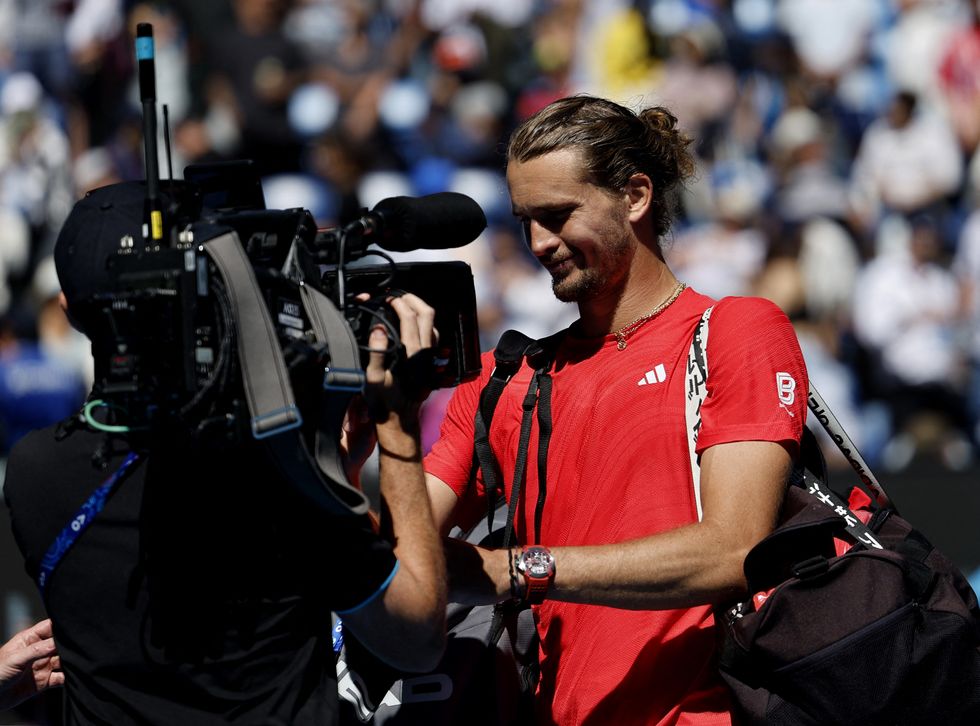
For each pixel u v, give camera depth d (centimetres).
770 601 824
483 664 936
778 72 2831
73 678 752
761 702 832
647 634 898
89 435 757
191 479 728
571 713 915
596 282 920
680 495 893
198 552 725
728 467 853
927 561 897
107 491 740
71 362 2447
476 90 2844
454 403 1012
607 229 910
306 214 753
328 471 725
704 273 2595
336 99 2789
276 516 725
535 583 816
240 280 679
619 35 2833
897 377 2536
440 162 2781
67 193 2714
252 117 2769
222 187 789
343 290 762
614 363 934
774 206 2686
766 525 843
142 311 674
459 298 838
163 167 2716
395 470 775
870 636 809
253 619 723
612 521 908
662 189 954
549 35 2877
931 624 823
